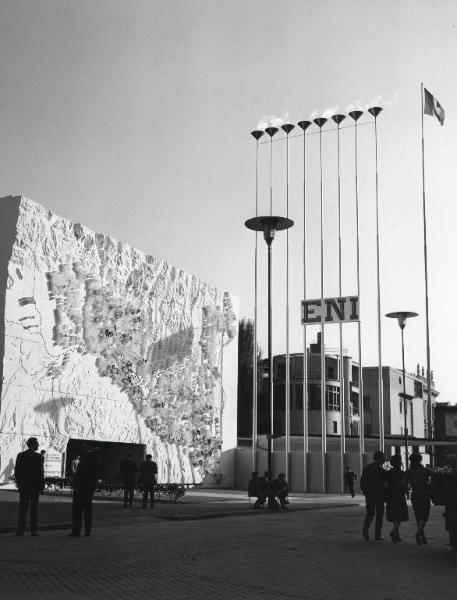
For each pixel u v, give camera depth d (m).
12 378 28.50
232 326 46.81
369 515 14.82
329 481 42.97
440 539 15.52
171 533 14.75
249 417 69.88
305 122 44.22
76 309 32.38
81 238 33.25
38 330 30.06
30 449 13.41
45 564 9.86
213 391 43.94
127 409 35.53
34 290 30.08
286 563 10.91
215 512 20.59
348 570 10.43
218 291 45.31
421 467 14.62
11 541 12.27
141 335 37.00
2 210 30.02
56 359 30.92
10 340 28.58
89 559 10.48
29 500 13.34
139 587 8.41
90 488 13.49
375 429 77.69
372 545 13.87
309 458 43.53
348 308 41.62
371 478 14.91
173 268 40.53
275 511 23.64
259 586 8.82
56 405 30.77
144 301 37.56
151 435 37.47
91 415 32.81
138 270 37.25
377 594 8.55
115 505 21.98
